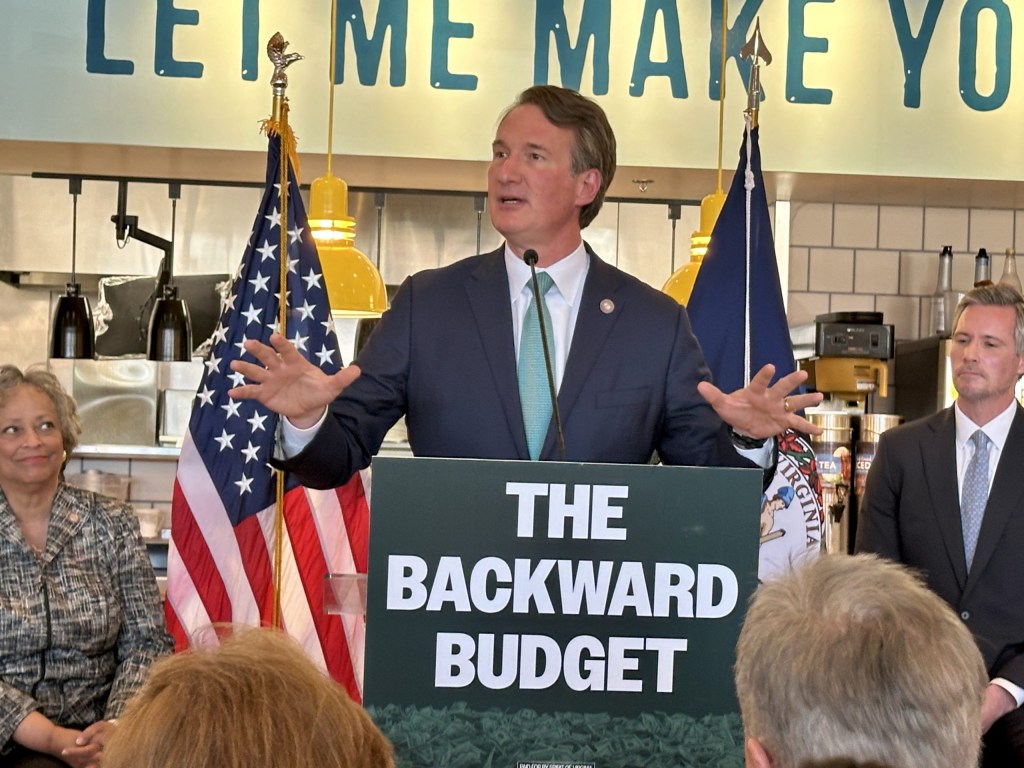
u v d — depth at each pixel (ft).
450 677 4.69
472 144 14.15
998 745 9.42
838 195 16.39
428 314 6.63
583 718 4.71
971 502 9.96
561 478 4.69
